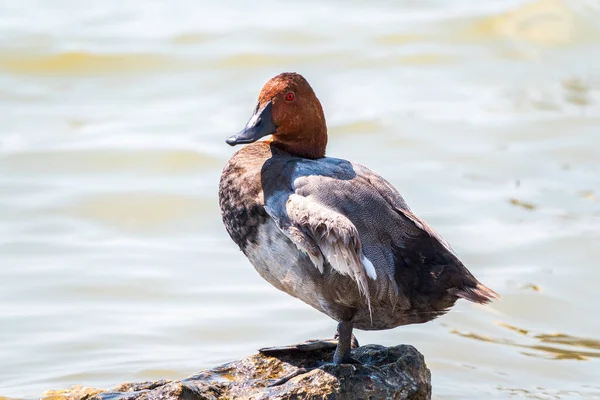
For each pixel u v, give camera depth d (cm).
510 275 1245
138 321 1124
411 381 779
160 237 1380
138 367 1005
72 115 1838
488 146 1714
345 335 784
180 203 1484
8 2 2403
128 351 1047
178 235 1389
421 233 775
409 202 1479
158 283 1228
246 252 813
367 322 794
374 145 1720
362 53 2155
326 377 760
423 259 765
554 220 1416
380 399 757
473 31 2277
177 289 1212
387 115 1834
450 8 2416
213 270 1273
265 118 857
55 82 2002
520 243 1335
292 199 769
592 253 1302
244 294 1199
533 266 1270
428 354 1051
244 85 1984
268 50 2144
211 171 1602
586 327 1120
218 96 1931
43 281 1223
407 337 1091
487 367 1024
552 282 1226
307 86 866
